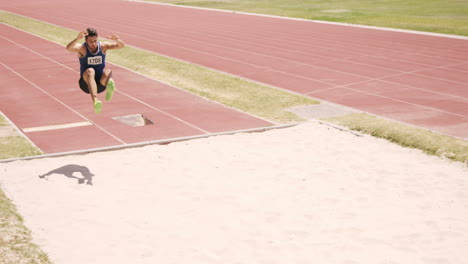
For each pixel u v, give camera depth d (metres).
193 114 13.25
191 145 10.95
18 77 17.67
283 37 25.67
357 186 8.83
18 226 7.22
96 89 7.77
